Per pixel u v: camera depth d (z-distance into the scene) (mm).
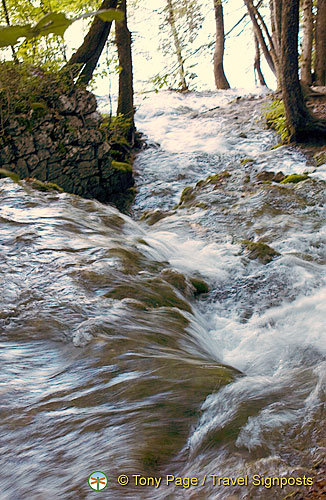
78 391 2869
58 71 10109
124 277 4590
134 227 6527
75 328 3619
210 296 5312
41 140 9430
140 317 3941
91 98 10188
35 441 2455
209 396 2748
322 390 2717
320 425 2404
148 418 2574
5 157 9039
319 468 2121
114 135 12148
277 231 6812
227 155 12797
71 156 9812
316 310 4867
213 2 21469
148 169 12164
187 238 6969
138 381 2898
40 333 3580
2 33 396
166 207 10398
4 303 3969
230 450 2312
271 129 14344
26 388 2924
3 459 2354
